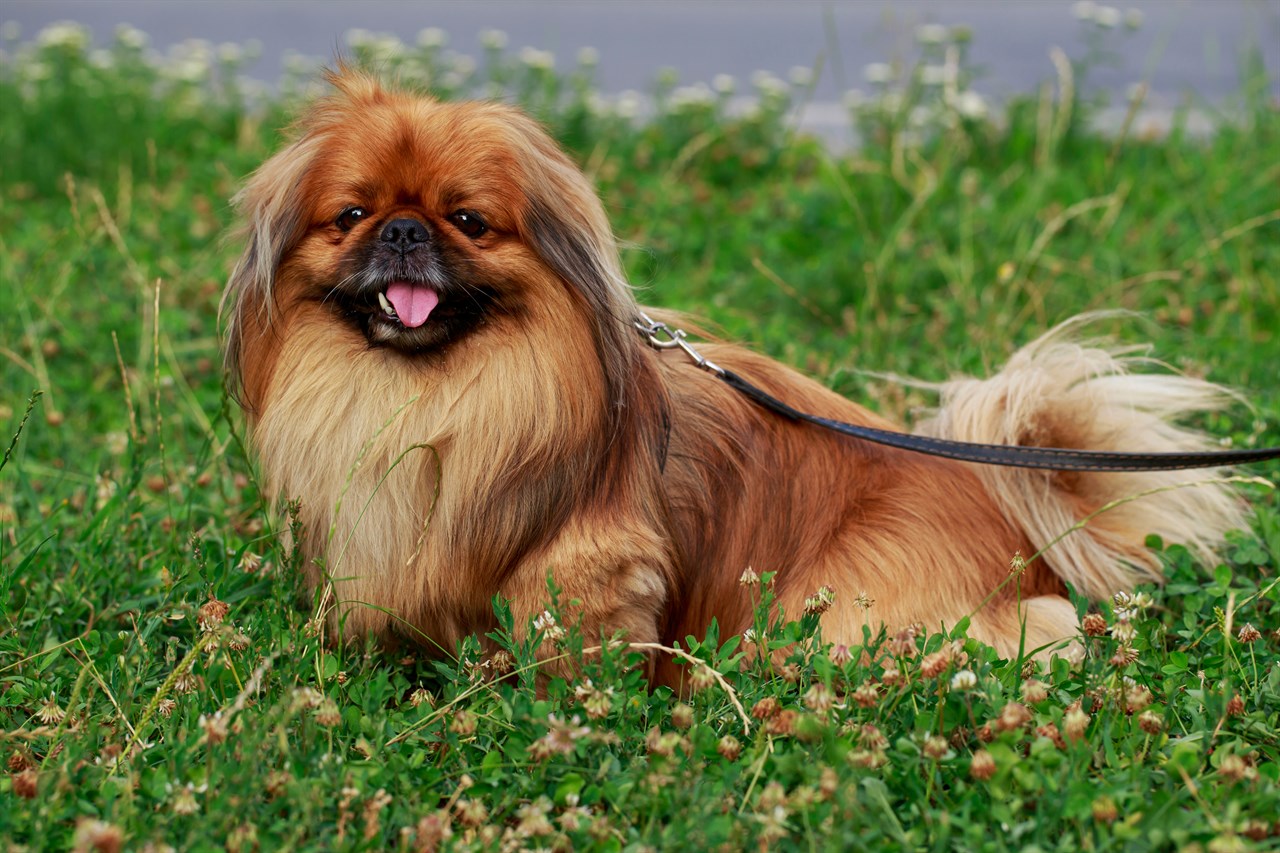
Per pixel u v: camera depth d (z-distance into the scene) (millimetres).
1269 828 2783
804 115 12383
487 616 3598
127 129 9195
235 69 10992
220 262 6988
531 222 3441
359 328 3518
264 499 3902
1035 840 2725
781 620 3436
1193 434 4742
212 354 6156
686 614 3826
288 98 9586
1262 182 7387
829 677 2961
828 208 7723
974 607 3756
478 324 3465
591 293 3486
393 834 2895
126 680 3359
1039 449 3816
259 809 2832
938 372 5809
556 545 3480
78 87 9539
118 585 4066
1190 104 9195
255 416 3691
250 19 17297
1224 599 3809
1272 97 9719
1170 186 7883
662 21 17703
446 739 3189
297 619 3582
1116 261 6664
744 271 7266
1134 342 5898
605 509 3508
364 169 3416
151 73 10273
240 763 2846
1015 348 5895
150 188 8117
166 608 3854
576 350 3475
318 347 3549
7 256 6375
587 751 3070
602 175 8227
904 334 6418
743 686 3314
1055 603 3818
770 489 3854
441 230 3361
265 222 3508
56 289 5883
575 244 3494
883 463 3988
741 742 3207
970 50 14805
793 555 3834
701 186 8484
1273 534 4145
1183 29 16250
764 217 7766
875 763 2834
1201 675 3361
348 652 3738
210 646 3488
